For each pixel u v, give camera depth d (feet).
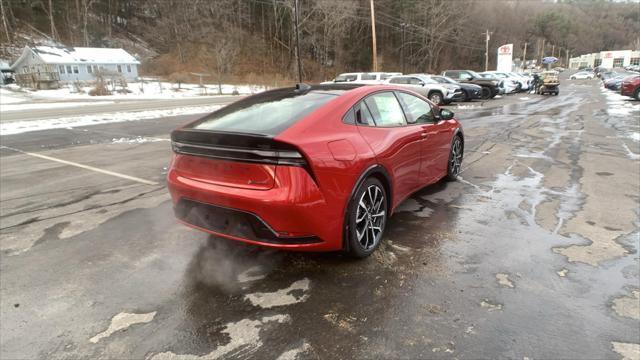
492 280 9.18
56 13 204.95
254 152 8.52
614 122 38.01
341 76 75.25
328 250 9.47
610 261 9.96
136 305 8.52
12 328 7.79
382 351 6.96
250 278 9.53
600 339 7.14
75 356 6.98
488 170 19.71
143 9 230.48
